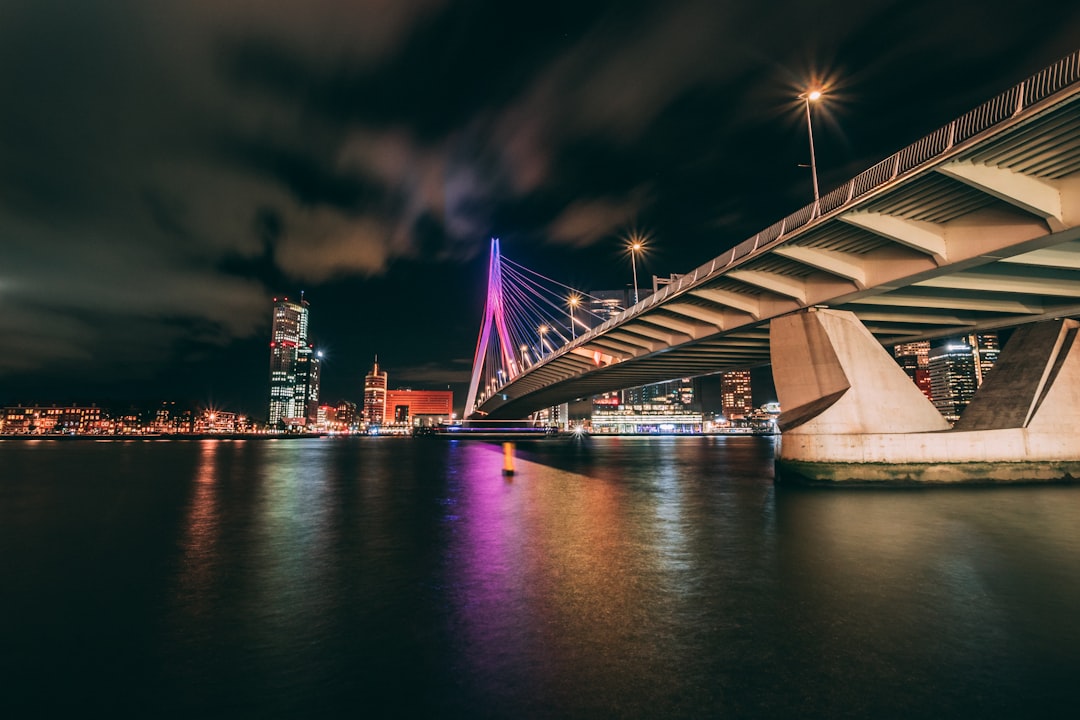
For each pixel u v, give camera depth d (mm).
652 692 5574
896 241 19953
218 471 41000
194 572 10656
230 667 6309
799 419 24984
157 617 8055
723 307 31719
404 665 6305
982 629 7203
